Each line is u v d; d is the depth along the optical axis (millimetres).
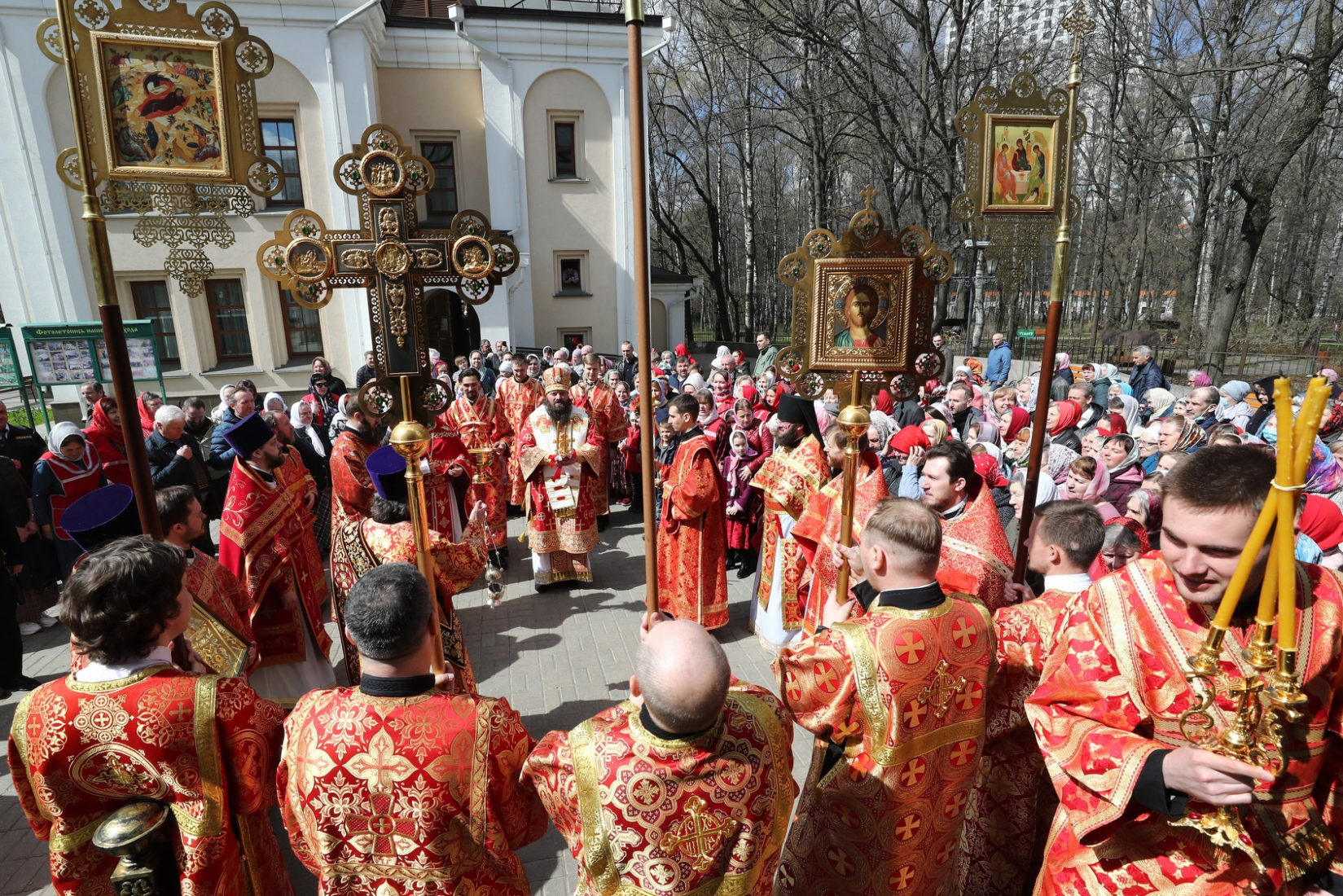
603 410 8227
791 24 19047
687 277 22391
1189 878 1573
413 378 2900
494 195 17391
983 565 2893
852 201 29438
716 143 29203
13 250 14117
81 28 2320
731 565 7227
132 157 2432
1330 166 24016
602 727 1684
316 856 1854
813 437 4793
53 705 1851
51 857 1919
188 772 1888
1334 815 1521
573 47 17266
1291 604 1302
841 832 2127
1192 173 22328
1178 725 1573
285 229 2748
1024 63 2914
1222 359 16375
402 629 1787
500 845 1922
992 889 2604
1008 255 3025
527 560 7461
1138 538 3254
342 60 14844
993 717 2434
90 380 10461
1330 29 13453
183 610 2004
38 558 6109
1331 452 5023
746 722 1695
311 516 4453
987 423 7375
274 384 15750
